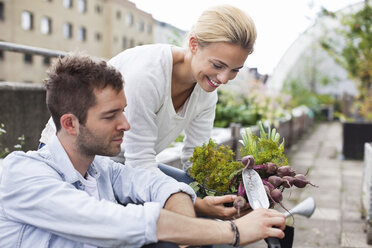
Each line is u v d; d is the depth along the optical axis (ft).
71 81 4.04
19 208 4.09
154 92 5.85
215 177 5.41
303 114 37.99
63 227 4.00
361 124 25.13
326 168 22.48
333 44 30.73
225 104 23.09
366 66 29.55
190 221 4.14
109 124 4.15
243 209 4.97
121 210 4.01
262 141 5.57
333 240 11.60
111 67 4.16
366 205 12.39
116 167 5.18
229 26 5.13
